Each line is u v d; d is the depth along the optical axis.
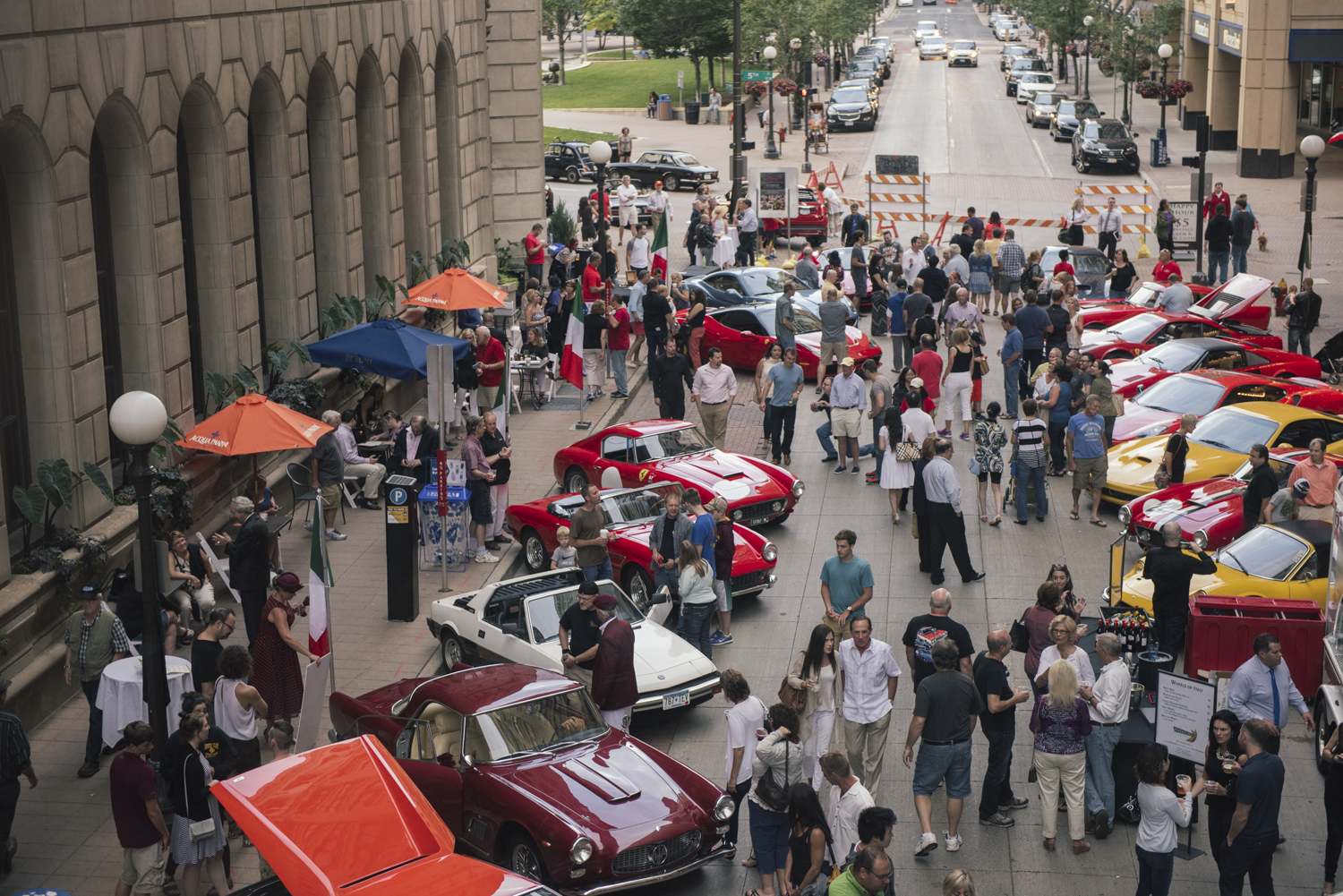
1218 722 9.66
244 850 10.56
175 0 15.59
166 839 9.38
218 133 16.86
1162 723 10.32
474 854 10.02
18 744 9.94
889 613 15.00
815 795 8.94
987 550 16.97
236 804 7.51
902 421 17.72
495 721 10.32
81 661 11.85
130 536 14.41
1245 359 23.28
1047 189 47.09
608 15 104.50
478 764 10.09
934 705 10.17
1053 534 17.47
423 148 24.62
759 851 9.60
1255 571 13.66
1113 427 19.81
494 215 35.00
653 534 14.59
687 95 79.81
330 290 21.22
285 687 12.11
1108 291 31.33
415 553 15.09
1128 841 10.62
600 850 9.23
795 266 31.00
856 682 10.88
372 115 22.34
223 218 17.12
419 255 24.11
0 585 12.59
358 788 7.67
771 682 13.51
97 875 10.15
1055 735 10.23
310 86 20.39
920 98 76.62
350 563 16.88
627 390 24.52
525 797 9.65
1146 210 35.28
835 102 64.81
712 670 12.66
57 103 13.27
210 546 15.19
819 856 8.80
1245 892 9.86
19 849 10.49
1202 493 16.61
